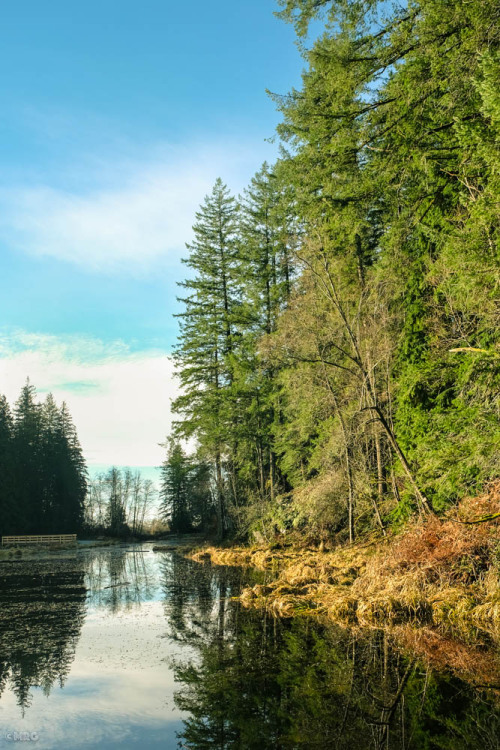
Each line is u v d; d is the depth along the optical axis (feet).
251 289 103.35
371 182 39.91
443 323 40.63
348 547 51.80
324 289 50.03
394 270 44.47
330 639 24.34
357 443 54.24
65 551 130.00
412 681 17.54
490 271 23.62
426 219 40.22
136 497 286.25
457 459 30.99
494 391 28.53
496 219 23.08
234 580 51.11
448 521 32.94
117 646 25.05
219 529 106.11
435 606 27.40
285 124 45.47
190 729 14.34
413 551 33.12
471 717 14.24
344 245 55.88
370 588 32.76
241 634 26.53
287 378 64.34
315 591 37.29
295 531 78.02
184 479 205.16
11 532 170.91
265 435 93.25
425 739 12.84
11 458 179.83
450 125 34.37
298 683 17.88
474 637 22.97
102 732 14.37
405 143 36.50
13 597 43.24
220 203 115.14
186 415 106.22
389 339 46.96
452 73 30.42
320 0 36.29
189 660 21.91
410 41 34.30
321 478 62.08
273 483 94.02
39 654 23.80
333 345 54.13
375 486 56.90
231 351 107.24
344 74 37.27
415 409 40.91
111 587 49.32
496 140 23.07
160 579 55.21
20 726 14.87
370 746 12.56
